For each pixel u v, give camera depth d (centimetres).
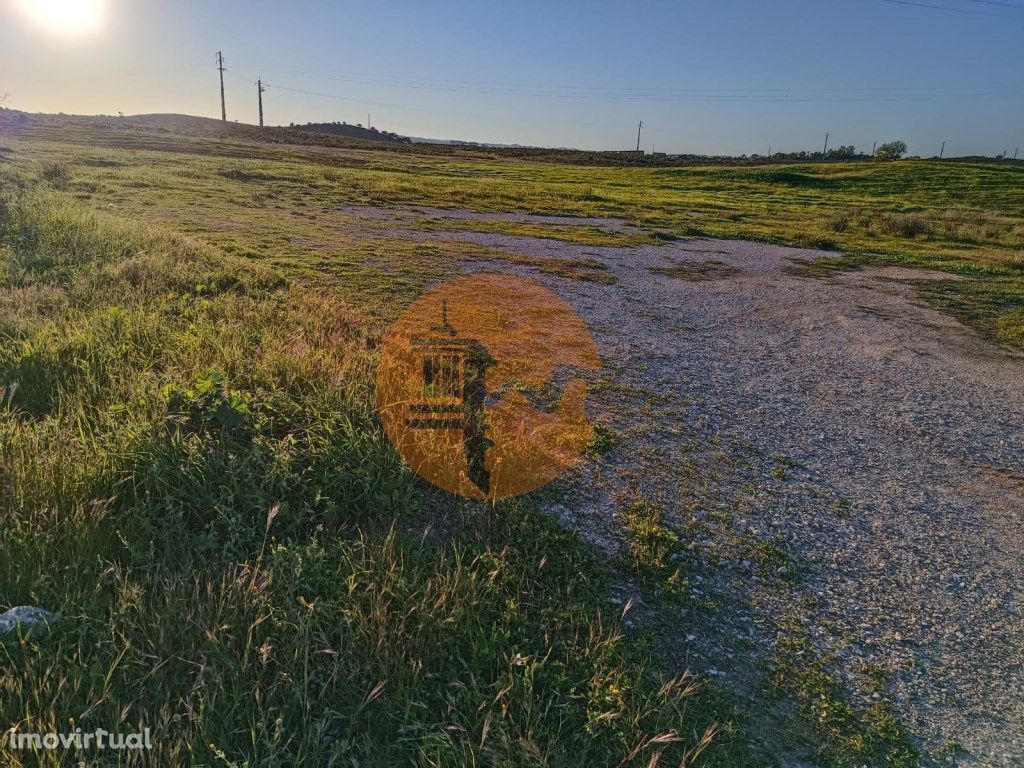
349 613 263
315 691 233
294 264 1135
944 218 2897
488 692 244
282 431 413
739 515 423
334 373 483
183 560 288
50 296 655
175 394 416
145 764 197
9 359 467
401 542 319
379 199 2542
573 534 368
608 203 3158
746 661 292
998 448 594
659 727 239
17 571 263
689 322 991
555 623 288
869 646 314
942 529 438
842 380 761
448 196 2864
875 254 1920
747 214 3020
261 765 199
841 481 496
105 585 269
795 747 248
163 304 670
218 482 342
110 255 873
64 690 214
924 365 854
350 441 390
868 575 375
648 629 303
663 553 359
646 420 569
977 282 1510
